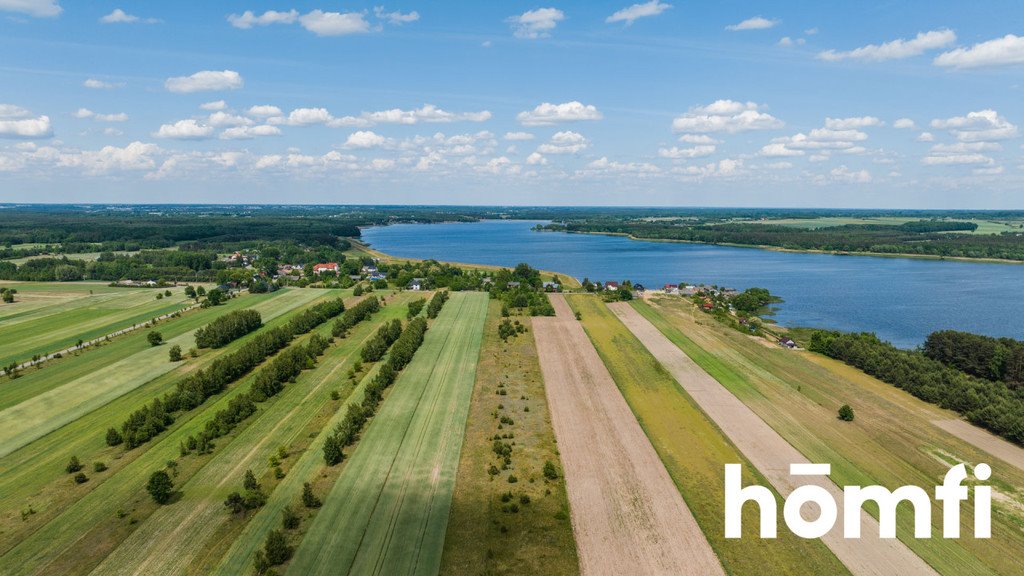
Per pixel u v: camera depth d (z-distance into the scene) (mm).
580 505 61125
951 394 90250
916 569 51906
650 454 73188
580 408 88125
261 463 69812
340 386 97062
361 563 51125
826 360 118438
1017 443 77875
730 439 78062
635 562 52031
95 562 51469
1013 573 51688
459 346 121938
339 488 63844
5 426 80500
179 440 76188
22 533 55812
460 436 77562
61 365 107000
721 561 52281
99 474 67125
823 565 52062
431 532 55875
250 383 98000
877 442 77938
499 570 50562
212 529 56188
